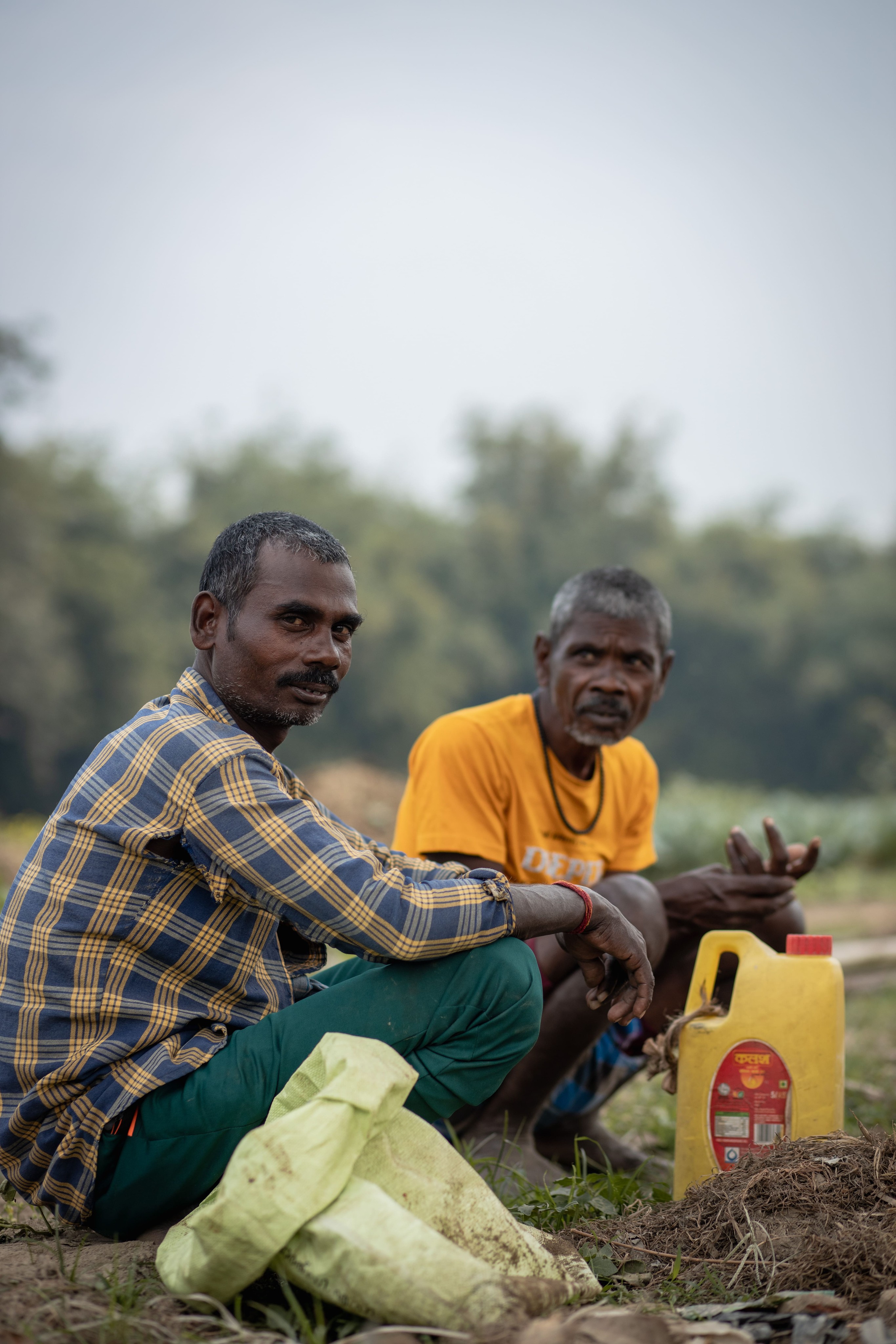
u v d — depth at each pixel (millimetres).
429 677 56656
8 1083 2320
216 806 2254
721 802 22922
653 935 2980
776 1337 1889
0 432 47469
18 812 44062
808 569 72750
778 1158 2412
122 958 2291
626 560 68188
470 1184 2109
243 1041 2297
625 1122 4145
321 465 67250
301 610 2422
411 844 3387
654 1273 2236
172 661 52562
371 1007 2314
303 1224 1920
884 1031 6289
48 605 45875
